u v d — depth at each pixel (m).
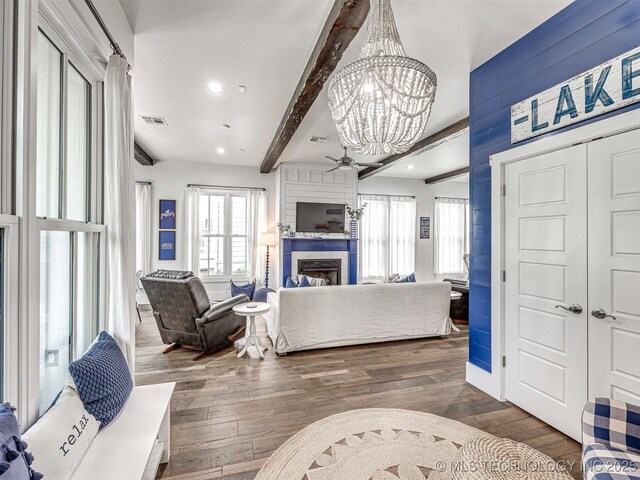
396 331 3.96
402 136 1.84
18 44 1.16
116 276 1.88
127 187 1.93
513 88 2.46
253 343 3.54
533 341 2.32
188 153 5.79
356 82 1.67
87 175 1.88
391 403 2.51
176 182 6.32
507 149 2.52
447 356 3.54
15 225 1.14
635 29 1.71
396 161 5.72
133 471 1.24
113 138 1.84
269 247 6.91
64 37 1.53
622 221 1.79
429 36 2.36
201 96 3.42
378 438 2.06
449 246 8.22
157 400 1.78
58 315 1.58
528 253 2.35
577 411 2.02
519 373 2.43
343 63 2.73
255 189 6.73
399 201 7.75
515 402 2.46
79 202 1.81
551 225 2.18
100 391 1.50
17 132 1.16
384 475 1.74
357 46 2.48
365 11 1.91
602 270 1.88
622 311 1.79
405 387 2.79
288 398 2.57
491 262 2.65
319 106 3.57
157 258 6.21
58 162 1.56
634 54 1.71
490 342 2.67
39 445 1.10
